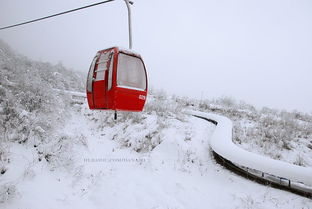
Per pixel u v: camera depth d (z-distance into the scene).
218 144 6.87
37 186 4.38
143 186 5.23
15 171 4.61
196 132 9.14
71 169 5.59
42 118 7.59
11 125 6.42
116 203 4.41
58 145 6.21
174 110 12.23
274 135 9.20
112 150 7.88
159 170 6.25
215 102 20.89
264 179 5.49
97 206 4.29
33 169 4.93
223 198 4.82
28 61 23.05
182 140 7.93
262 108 19.11
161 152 7.40
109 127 10.68
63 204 4.08
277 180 5.40
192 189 5.20
